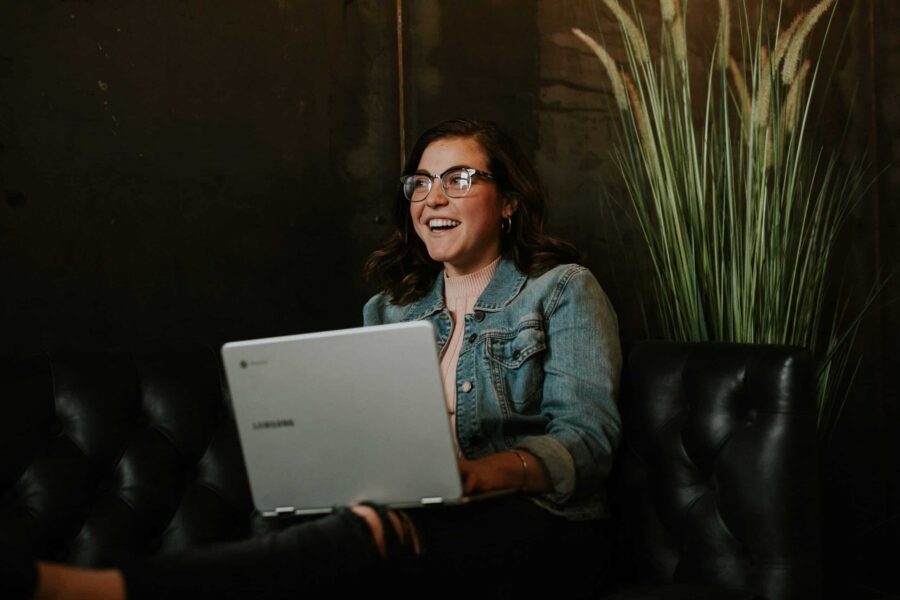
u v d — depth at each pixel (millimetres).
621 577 1873
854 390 3322
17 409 1747
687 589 1569
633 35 2508
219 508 1840
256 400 1380
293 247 2533
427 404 1298
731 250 2359
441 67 2754
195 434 1872
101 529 1745
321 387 1338
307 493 1405
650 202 3059
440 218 1943
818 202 2725
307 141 2559
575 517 1659
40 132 2172
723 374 1746
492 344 1860
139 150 2303
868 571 3242
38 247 2166
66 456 1761
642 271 3064
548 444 1614
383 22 2680
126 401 1847
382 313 2119
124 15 2285
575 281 1856
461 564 1397
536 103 2910
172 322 2348
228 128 2434
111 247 2262
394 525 1323
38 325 2166
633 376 1899
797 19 2445
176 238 2354
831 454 3264
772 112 2406
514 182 1976
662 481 1807
